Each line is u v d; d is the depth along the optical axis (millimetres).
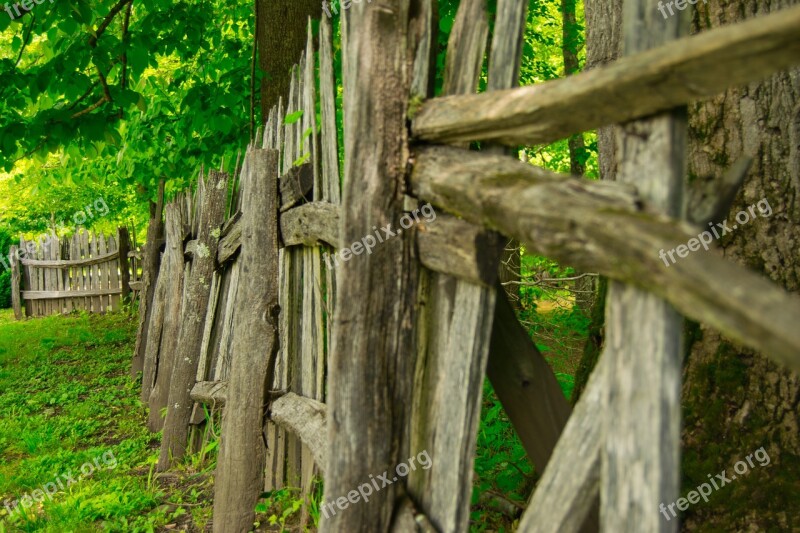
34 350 8578
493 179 1226
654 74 907
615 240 879
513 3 1403
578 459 1172
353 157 1623
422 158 1579
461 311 1482
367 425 1654
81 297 12430
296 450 3158
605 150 2551
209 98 5996
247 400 3055
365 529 1670
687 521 2059
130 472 4137
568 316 4613
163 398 4961
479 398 1445
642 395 984
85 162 8430
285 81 5176
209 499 3539
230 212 4227
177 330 4930
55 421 5359
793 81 2006
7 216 14453
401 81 1610
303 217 2766
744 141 2086
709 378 2141
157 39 5863
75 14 4641
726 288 726
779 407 1999
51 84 5023
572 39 7812
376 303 1643
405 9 1604
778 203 2033
